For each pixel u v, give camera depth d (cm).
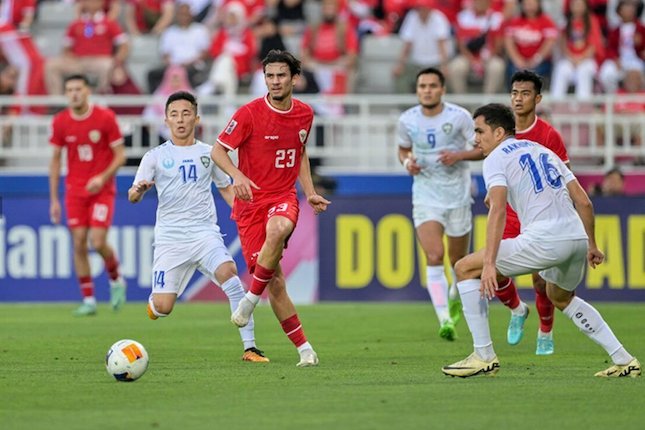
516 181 2692
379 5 7044
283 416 2220
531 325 4409
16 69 6800
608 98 6112
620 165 6219
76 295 5762
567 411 2267
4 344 3709
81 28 6744
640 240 5588
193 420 2180
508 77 6662
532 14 6656
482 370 2789
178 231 3281
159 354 3403
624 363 2784
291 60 2956
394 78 6781
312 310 5191
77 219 4922
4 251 5750
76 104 4797
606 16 6938
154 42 6900
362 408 2312
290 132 2997
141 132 6128
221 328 4306
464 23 6931
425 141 3997
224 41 6738
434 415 2223
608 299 5609
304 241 5688
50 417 2222
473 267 2745
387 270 5659
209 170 3316
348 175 6141
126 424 2141
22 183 6122
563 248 2672
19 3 6931
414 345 3675
